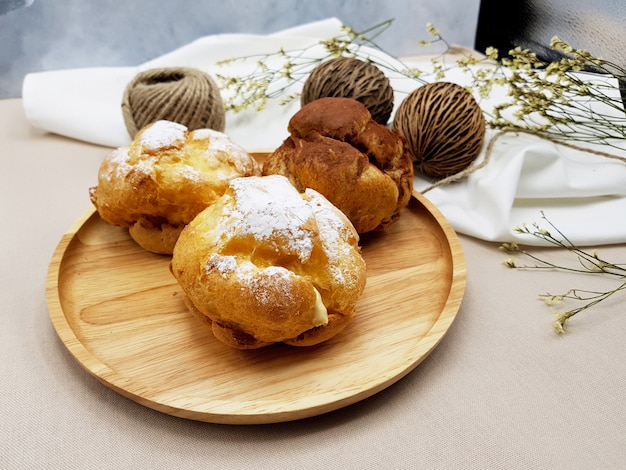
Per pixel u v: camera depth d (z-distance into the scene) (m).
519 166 0.31
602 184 0.32
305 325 0.22
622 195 0.32
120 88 0.42
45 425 0.21
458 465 0.20
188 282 0.23
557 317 0.25
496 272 0.29
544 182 0.32
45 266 0.28
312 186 0.27
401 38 0.54
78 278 0.27
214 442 0.21
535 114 0.36
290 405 0.21
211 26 0.49
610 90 0.36
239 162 0.28
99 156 0.37
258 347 0.23
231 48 0.45
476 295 0.27
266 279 0.21
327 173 0.27
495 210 0.30
